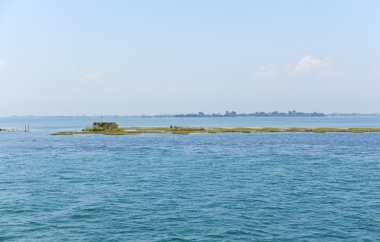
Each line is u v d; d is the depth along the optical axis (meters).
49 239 23.97
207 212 29.67
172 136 120.06
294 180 43.34
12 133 148.12
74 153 73.44
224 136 118.81
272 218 28.09
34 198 34.53
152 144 92.31
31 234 24.84
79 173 48.94
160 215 28.86
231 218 28.09
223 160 62.06
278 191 37.34
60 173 49.00
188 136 119.62
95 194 36.16
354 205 31.86
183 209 30.58
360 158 64.31
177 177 45.56
